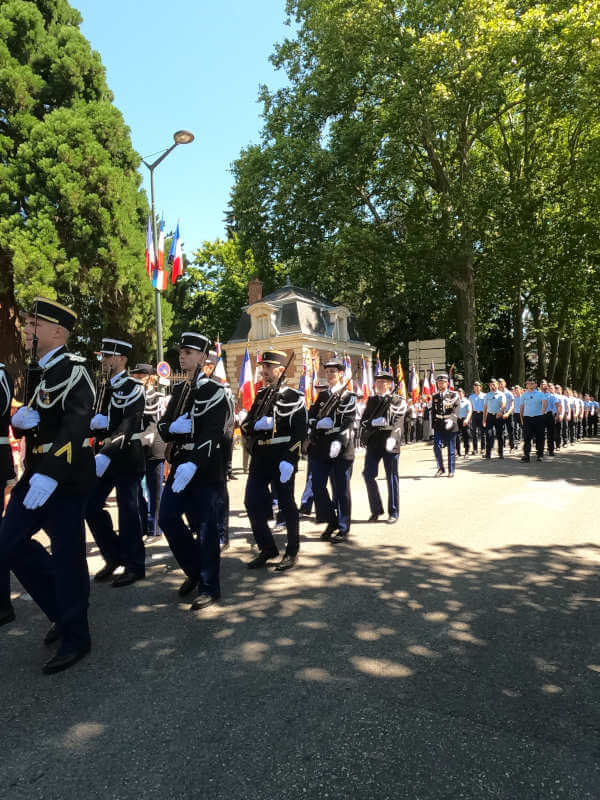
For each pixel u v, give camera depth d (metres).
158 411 6.79
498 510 8.11
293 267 31.58
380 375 7.53
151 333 20.73
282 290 32.50
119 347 5.22
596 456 15.89
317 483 6.42
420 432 22.31
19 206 18.03
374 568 5.32
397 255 28.39
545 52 25.61
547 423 15.83
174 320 39.91
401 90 25.56
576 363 49.47
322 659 3.42
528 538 6.46
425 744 2.56
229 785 2.29
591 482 10.61
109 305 20.44
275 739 2.60
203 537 4.40
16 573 3.59
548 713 2.83
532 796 2.23
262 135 31.30
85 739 2.62
